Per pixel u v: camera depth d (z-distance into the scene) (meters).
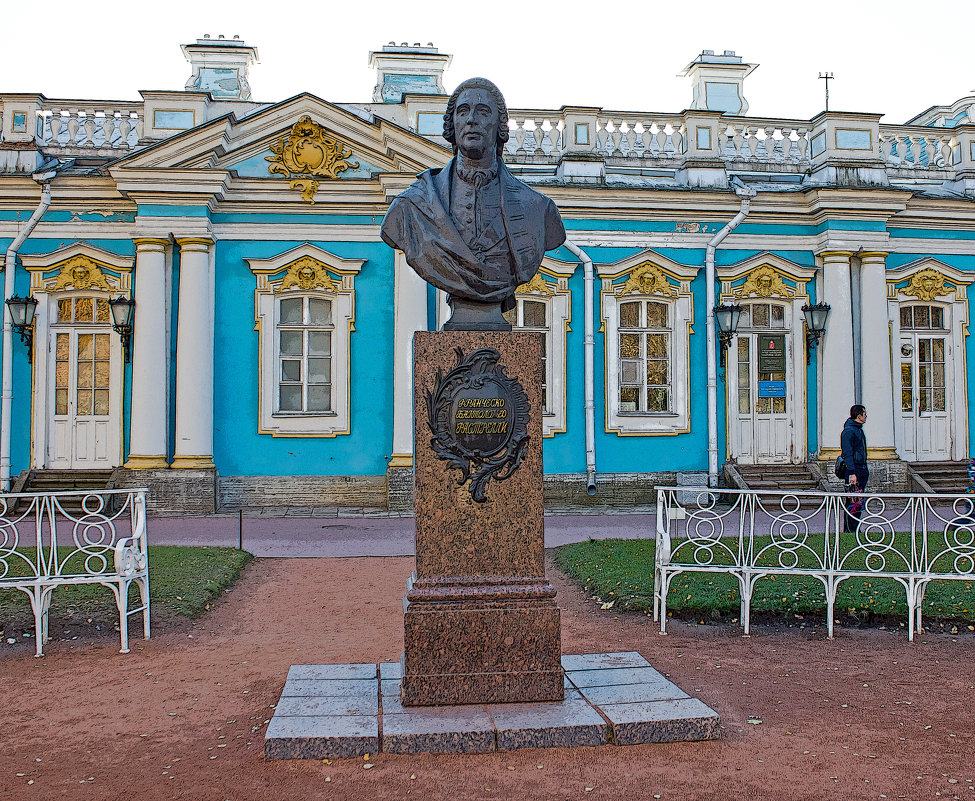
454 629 4.98
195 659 6.50
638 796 4.12
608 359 16.94
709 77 22.80
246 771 4.42
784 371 17.56
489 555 5.10
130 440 15.79
